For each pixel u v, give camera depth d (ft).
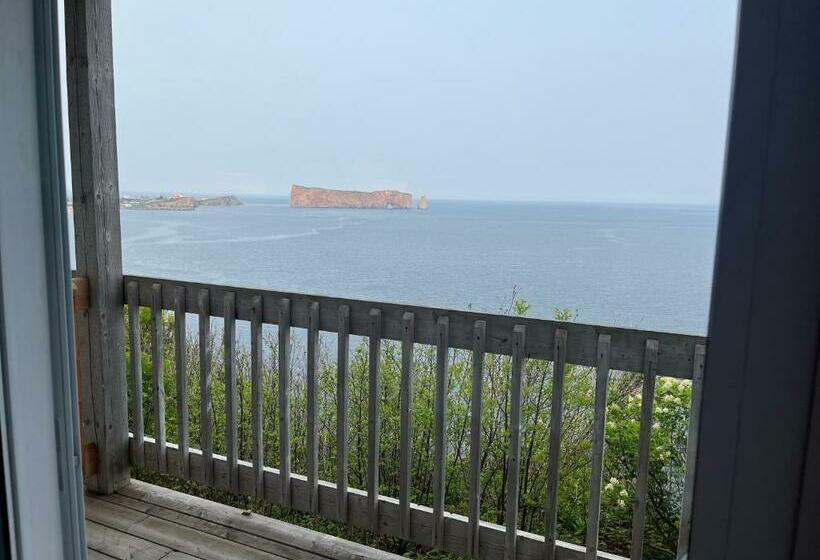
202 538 8.86
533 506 10.48
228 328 9.29
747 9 1.47
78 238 9.60
